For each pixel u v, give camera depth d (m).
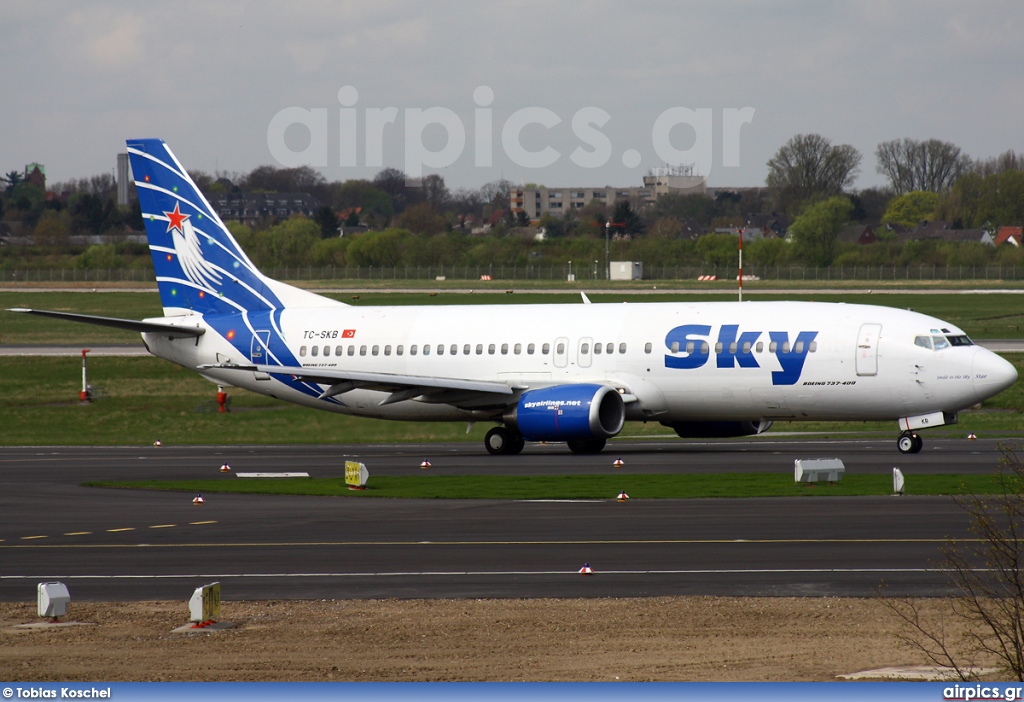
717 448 178.25
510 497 129.00
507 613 76.88
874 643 68.38
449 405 184.38
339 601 81.44
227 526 113.50
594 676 62.28
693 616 75.19
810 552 94.81
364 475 138.00
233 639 71.31
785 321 168.38
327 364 192.88
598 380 176.00
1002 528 100.81
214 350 199.62
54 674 63.81
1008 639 67.06
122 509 125.62
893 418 165.50
